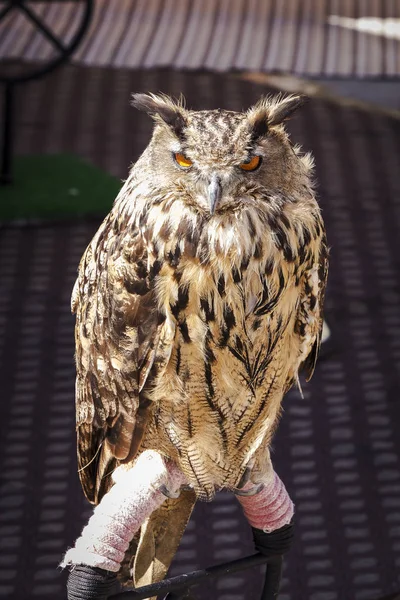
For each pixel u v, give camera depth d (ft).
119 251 10.04
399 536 21.39
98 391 11.02
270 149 10.02
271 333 10.28
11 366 26.91
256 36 46.34
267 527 10.78
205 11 48.24
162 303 9.92
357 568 20.45
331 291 31.22
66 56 35.19
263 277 9.83
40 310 29.53
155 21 47.29
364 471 23.45
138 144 41.32
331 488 22.89
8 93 35.86
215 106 44.83
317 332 10.96
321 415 25.41
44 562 20.30
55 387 26.11
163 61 43.98
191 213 9.68
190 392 10.48
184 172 9.73
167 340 10.07
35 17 35.14
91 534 9.95
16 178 37.24
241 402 10.59
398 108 45.32
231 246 9.58
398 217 36.24
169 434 10.85
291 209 9.98
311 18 47.83
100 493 11.93
